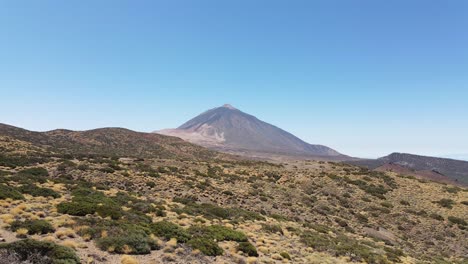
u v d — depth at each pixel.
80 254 13.51
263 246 22.41
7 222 16.41
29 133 108.94
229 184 53.66
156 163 65.25
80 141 122.31
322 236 30.73
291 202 48.88
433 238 42.09
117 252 14.91
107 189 36.78
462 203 54.91
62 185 33.06
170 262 14.82
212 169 66.00
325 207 48.19
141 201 31.45
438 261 30.84
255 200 46.19
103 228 16.97
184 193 42.91
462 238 42.50
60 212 21.12
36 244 11.96
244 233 25.25
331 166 82.75
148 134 160.62
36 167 43.66
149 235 18.14
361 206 51.66
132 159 66.62
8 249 11.23
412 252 34.00
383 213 49.25
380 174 71.19
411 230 44.03
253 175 63.88
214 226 23.72
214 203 41.19
